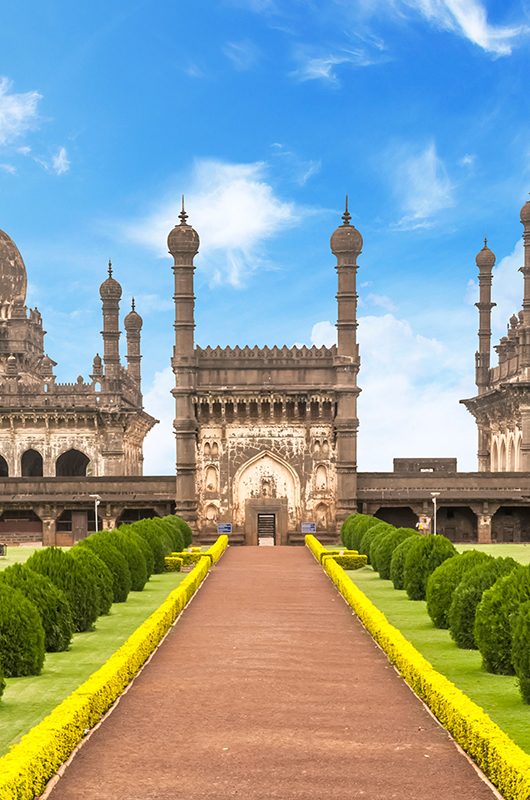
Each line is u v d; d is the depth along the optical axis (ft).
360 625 92.63
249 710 58.29
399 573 122.11
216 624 93.45
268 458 212.84
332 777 45.50
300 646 81.05
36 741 44.55
